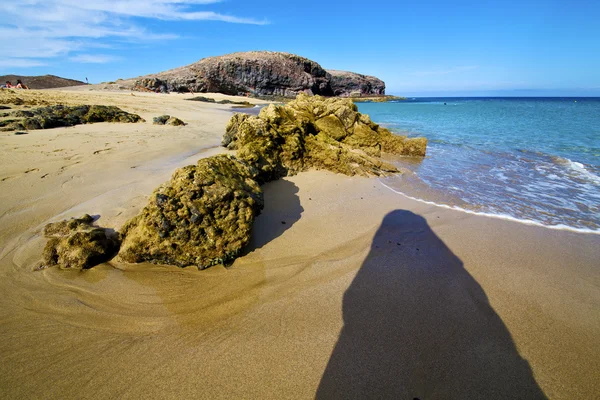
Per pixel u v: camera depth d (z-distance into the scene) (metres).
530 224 5.17
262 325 2.86
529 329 2.91
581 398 2.30
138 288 3.30
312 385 2.31
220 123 16.42
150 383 2.29
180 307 3.06
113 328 2.78
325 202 5.93
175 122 14.48
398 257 4.07
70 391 2.21
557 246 4.47
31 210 4.75
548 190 6.95
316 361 2.50
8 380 2.27
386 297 3.29
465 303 3.23
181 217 3.61
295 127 8.18
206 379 2.33
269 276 3.58
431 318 3.00
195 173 3.91
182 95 48.91
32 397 2.16
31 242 3.94
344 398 2.22
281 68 71.62
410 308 3.13
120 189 5.66
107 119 14.01
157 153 8.59
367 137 11.15
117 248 3.87
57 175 6.25
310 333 2.78
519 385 2.37
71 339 2.65
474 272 3.78
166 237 3.58
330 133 10.88
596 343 2.77
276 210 5.44
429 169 8.91
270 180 7.17
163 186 3.87
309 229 4.77
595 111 38.19
